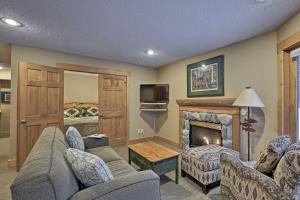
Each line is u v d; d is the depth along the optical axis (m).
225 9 1.88
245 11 1.92
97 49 3.35
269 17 2.06
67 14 2.01
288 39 2.11
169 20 2.15
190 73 3.90
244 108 2.79
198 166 2.26
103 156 2.29
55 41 2.91
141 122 4.84
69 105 6.08
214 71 3.34
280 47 2.29
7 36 2.70
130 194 1.17
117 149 4.16
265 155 1.51
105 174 1.25
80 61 3.79
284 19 2.11
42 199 0.90
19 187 0.88
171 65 4.53
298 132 2.19
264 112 2.55
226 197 1.76
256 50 2.64
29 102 2.94
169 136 4.61
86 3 1.78
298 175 1.12
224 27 2.34
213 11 1.93
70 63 3.66
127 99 4.59
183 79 4.14
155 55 3.77
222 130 3.11
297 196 1.14
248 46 2.76
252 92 2.43
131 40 2.85
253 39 2.69
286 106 2.26
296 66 2.22
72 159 1.27
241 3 1.76
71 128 2.39
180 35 2.63
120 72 4.43
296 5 1.80
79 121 5.00
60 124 3.38
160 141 4.86
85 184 1.22
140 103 4.80
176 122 4.36
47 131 2.07
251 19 2.11
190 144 3.90
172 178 2.60
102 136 2.86
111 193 1.11
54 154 1.27
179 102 4.09
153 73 5.02
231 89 3.03
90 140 2.69
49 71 3.25
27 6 1.84
